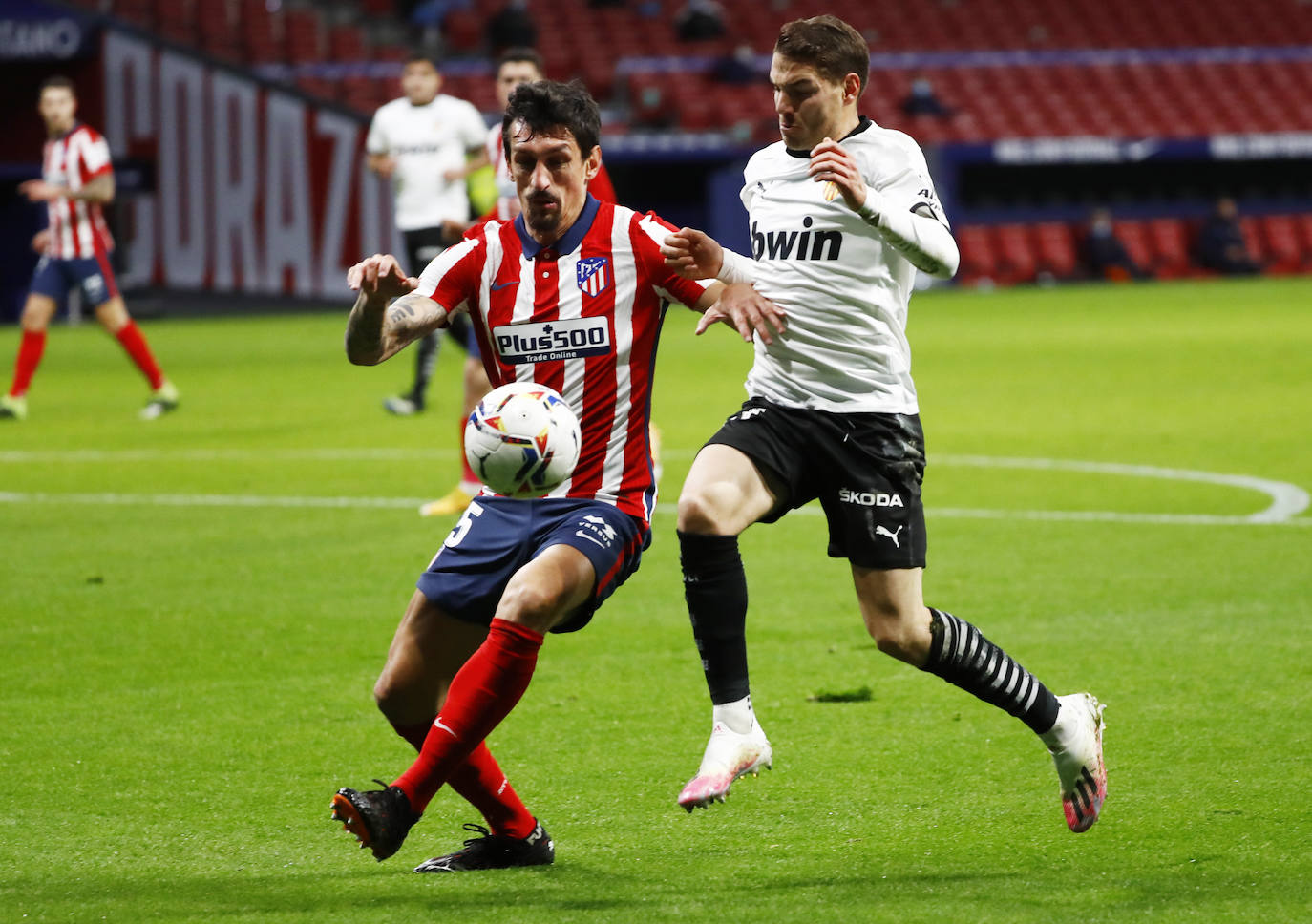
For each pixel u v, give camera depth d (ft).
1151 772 53.78
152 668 70.18
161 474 126.11
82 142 158.71
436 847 48.37
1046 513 106.32
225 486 120.57
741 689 46.47
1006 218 394.73
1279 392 173.47
